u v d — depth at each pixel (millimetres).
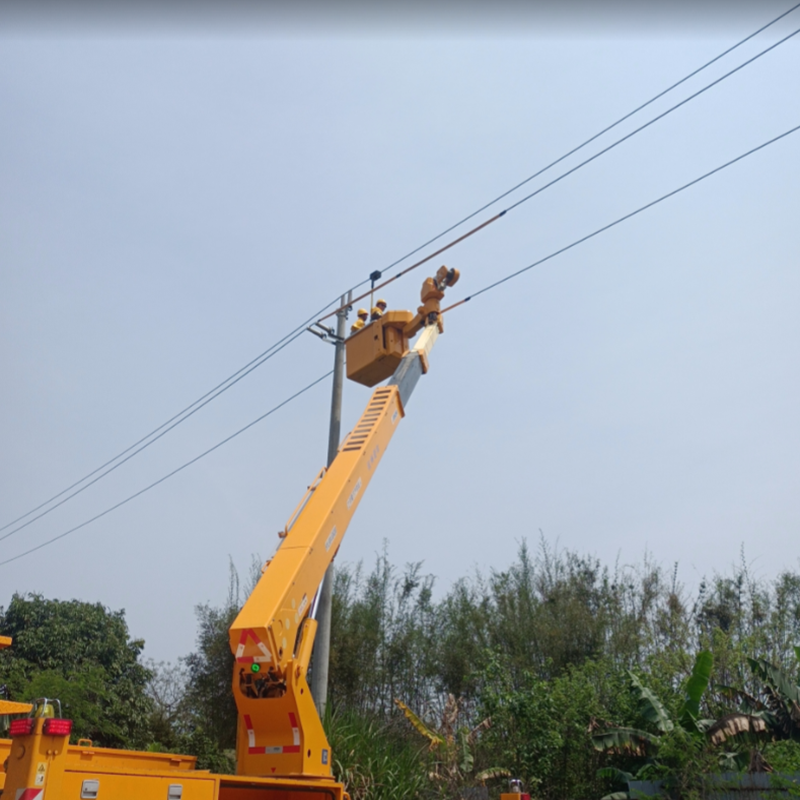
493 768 13922
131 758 7871
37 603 24969
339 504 8406
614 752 13672
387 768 11539
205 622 21109
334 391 15078
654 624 20766
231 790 6566
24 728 5090
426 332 11703
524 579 23469
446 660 21031
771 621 19875
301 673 7137
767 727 12977
